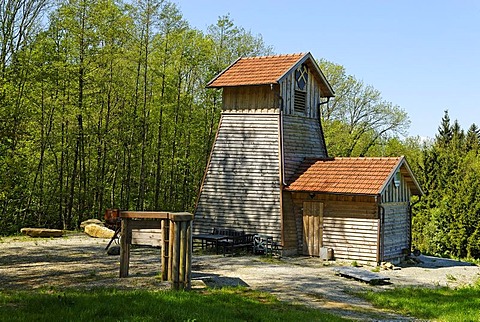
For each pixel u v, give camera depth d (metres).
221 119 28.48
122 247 17.03
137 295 13.34
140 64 39.22
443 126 71.88
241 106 28.05
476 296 17.53
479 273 24.06
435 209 43.00
